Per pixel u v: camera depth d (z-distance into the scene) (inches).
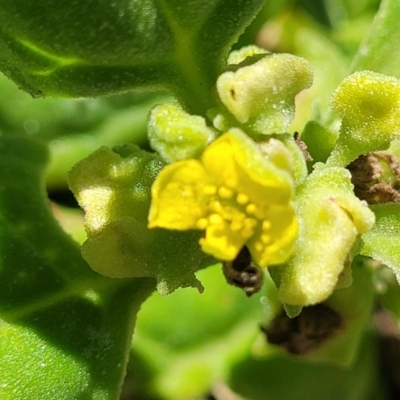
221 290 3.1
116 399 1.8
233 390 3.0
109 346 1.9
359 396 2.9
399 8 2.1
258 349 2.6
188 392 3.0
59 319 1.9
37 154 2.2
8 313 1.9
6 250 2.0
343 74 3.2
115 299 1.9
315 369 2.9
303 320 2.2
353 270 2.1
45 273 1.9
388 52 2.1
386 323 3.0
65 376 1.8
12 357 1.8
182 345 3.1
